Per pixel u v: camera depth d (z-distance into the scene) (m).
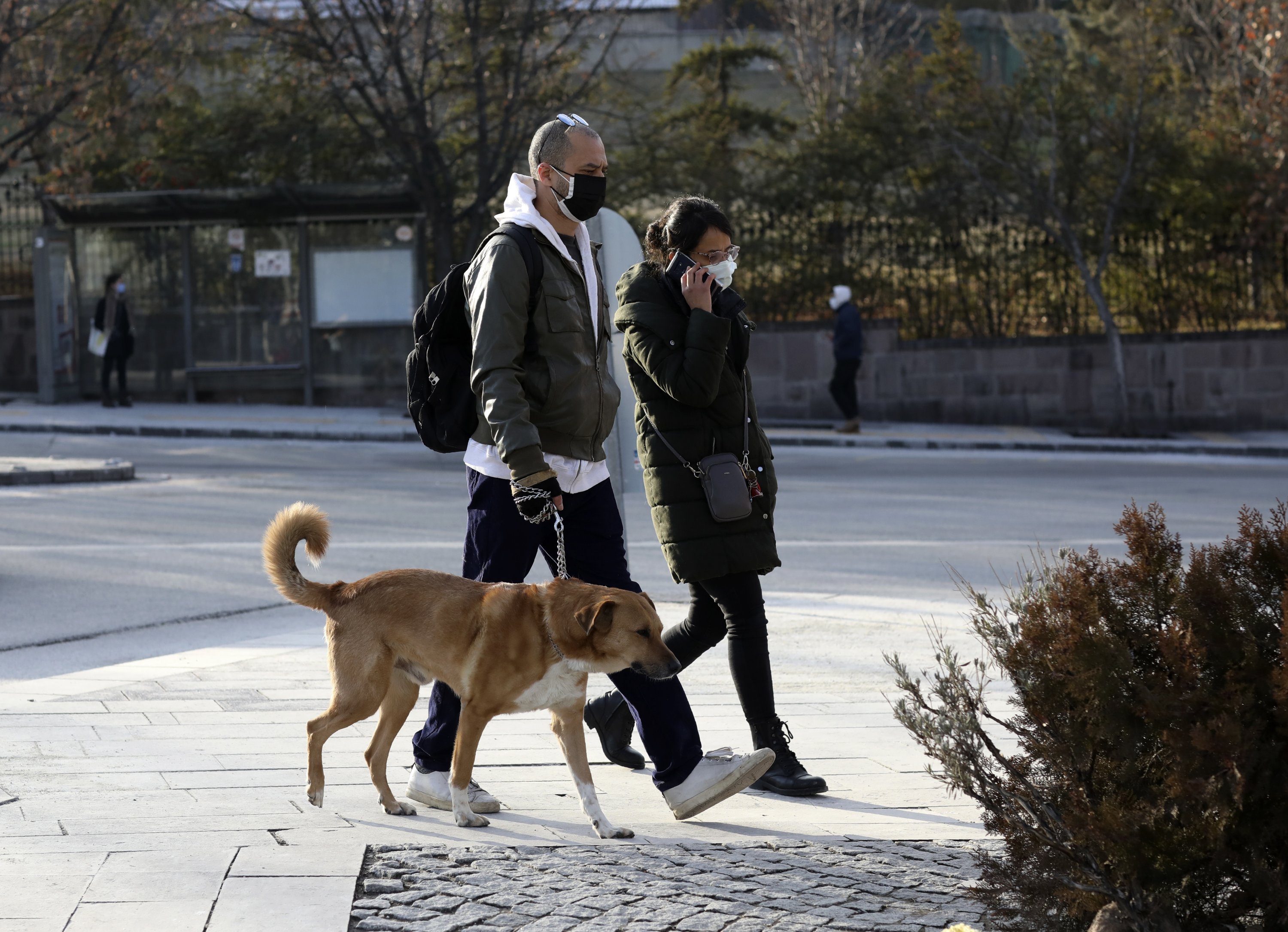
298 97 28.72
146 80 28.41
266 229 28.97
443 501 17.50
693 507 6.17
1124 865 3.89
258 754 6.62
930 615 11.02
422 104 26.98
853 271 29.34
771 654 9.67
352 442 24.98
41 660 9.44
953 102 28.67
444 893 4.48
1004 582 12.54
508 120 26.91
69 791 5.80
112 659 9.55
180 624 10.71
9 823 5.23
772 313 29.73
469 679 5.42
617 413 7.45
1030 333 29.52
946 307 29.58
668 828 5.57
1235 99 30.67
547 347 5.64
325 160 29.80
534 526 5.76
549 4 27.17
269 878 4.53
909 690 4.37
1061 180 28.55
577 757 5.48
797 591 12.18
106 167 31.06
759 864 4.96
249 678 8.59
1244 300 29.22
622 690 5.76
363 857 4.81
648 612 5.38
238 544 14.17
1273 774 3.81
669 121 31.16
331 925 4.14
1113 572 4.22
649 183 29.64
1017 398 28.52
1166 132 28.20
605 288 7.43
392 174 29.73
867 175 29.44
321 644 9.86
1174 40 30.14
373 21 26.42
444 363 5.72
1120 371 27.55
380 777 5.66
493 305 5.44
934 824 5.70
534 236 5.64
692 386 5.95
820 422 28.06
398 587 5.57
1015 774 4.14
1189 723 3.86
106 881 4.49
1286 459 24.80
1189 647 3.92
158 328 29.52
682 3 38.53
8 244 31.11
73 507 16.69
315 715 7.56
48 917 4.16
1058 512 17.16
